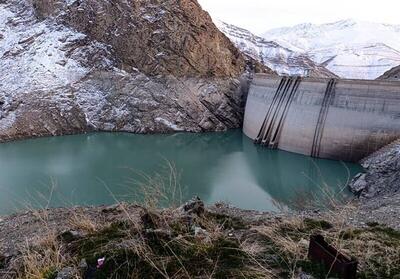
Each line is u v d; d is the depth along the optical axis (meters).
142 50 69.62
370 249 5.38
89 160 43.19
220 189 32.38
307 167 40.34
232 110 69.44
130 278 4.61
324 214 8.21
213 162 43.69
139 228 5.82
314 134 44.19
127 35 70.06
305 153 45.38
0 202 25.97
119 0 72.25
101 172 37.59
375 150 38.69
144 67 69.00
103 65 68.06
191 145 54.25
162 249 5.21
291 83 49.94
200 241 5.48
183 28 71.62
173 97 66.44
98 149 49.75
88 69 67.38
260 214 9.42
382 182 25.38
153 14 72.44
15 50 68.62
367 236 5.93
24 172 37.56
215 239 5.58
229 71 74.31
